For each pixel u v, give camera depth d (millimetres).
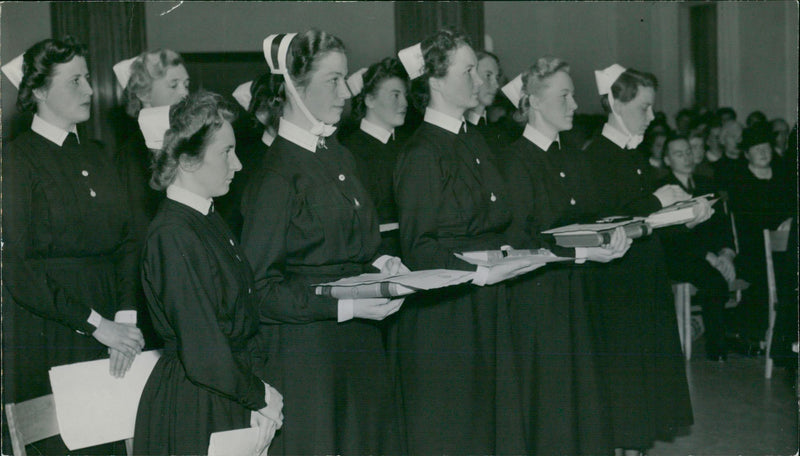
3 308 2980
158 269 2422
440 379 3205
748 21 10352
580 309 3609
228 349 2404
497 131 4688
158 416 2475
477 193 3297
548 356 3520
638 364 3885
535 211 3684
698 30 10805
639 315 3945
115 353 2777
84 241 3105
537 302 3533
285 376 2770
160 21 8750
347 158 3014
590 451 3541
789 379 5754
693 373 6023
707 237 6438
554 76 3648
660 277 4070
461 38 3266
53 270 3041
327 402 2766
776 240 5914
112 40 7332
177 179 2525
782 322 5531
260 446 2486
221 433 2352
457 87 3252
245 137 4234
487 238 3361
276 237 2723
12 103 5633
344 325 2838
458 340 3215
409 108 4789
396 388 3436
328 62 2787
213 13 8789
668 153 6523
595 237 3316
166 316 2441
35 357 3012
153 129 2768
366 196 2977
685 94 10875
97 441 2617
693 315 7020
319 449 2746
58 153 3129
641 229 3529
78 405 2605
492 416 3270
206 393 2465
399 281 2617
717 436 4582
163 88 3811
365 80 4336
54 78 3082
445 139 3283
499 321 3318
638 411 3863
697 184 6652
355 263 2943
